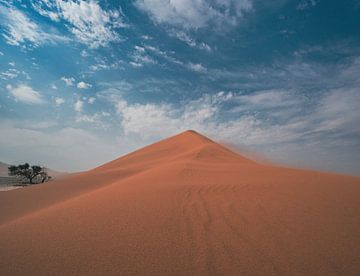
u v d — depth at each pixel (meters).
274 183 8.67
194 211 5.78
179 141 38.84
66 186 16.08
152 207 6.16
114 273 3.32
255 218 5.27
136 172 20.53
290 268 3.44
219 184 8.73
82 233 4.69
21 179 49.88
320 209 5.79
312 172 11.73
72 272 3.37
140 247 4.04
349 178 9.74
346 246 4.03
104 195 8.20
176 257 3.71
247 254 3.80
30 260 3.73
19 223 5.71
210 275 3.28
